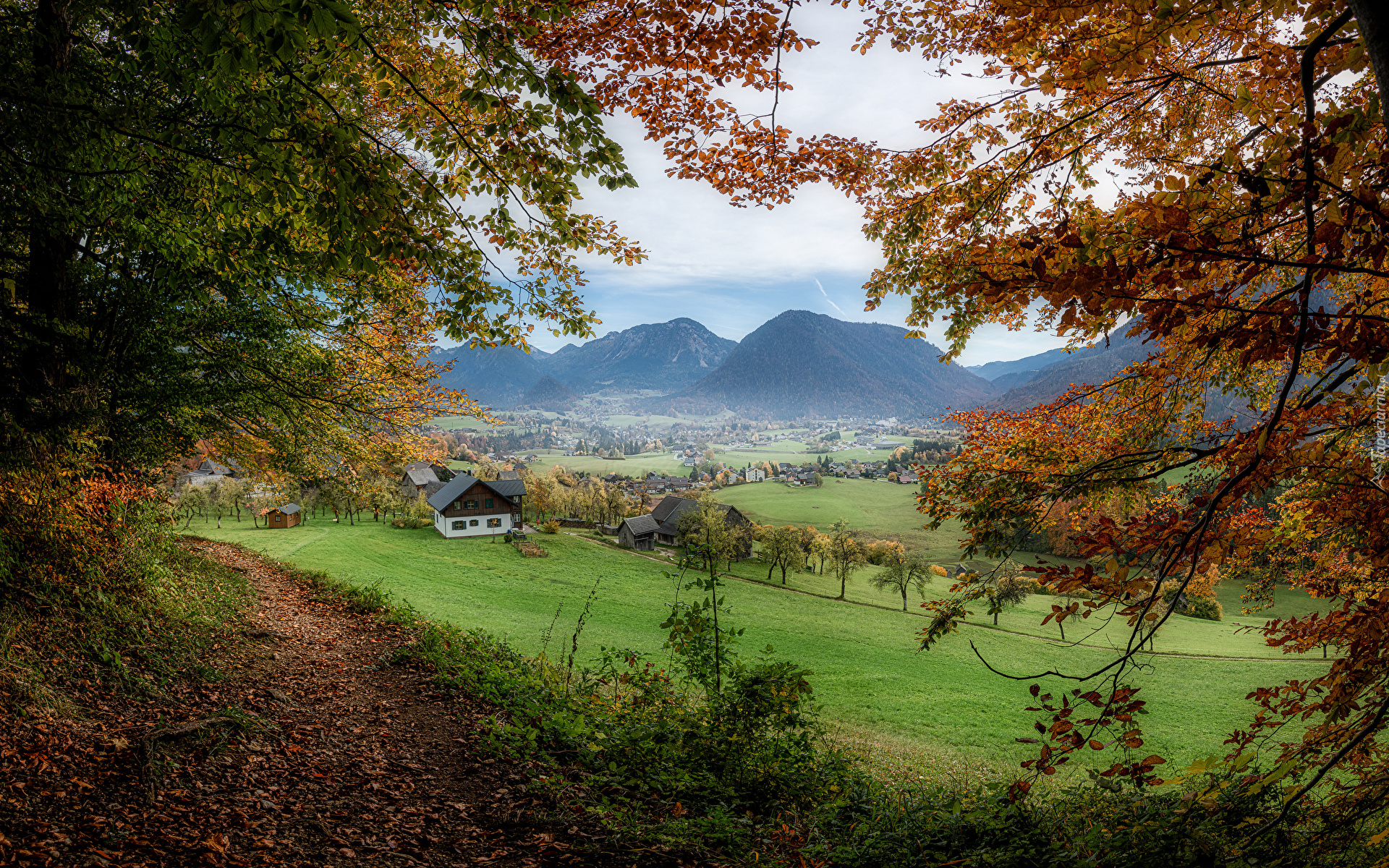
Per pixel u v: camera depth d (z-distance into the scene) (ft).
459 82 16.61
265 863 14.56
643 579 177.06
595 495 346.74
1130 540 9.15
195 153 16.33
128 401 34.86
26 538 25.36
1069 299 7.60
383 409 43.11
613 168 14.74
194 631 30.42
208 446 47.57
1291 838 11.78
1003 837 17.53
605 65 15.90
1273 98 10.46
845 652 126.41
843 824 20.13
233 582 46.85
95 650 23.34
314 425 43.16
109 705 20.59
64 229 21.68
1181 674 119.24
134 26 13.64
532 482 331.98
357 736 23.36
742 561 244.83
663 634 114.83
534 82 13.16
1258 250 7.68
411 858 15.74
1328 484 10.52
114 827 14.56
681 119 16.79
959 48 16.07
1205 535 8.59
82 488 29.04
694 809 19.76
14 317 25.59
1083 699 8.75
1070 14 10.23
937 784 38.42
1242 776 14.06
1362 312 7.98
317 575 60.95
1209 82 14.19
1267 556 17.57
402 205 15.07
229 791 17.57
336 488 49.96
